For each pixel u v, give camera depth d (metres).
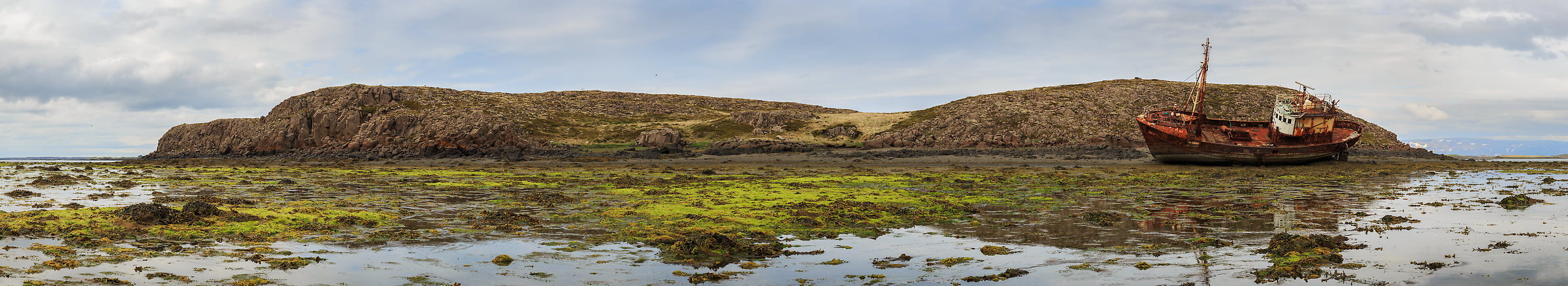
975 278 14.42
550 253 17.31
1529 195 33.25
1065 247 18.16
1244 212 26.36
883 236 20.11
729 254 16.98
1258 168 62.91
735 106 166.88
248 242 18.27
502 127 104.94
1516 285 13.41
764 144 97.12
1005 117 110.12
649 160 86.00
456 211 26.33
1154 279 14.21
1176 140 68.25
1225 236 19.88
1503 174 53.09
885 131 109.12
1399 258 16.05
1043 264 15.84
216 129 126.00
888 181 43.28
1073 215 25.38
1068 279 14.36
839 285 13.93
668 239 19.11
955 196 33.00
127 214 20.25
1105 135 100.81
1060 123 107.12
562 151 96.75
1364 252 16.80
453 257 16.73
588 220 23.20
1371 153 89.94
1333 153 69.44
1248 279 14.19
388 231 20.53
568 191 36.25
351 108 115.25
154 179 47.25
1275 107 69.88
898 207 26.52
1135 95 128.50
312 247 17.83
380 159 93.06
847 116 124.88
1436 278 14.07
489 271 15.18
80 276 13.97
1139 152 85.38
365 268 15.38
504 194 34.56
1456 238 19.05
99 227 19.30
